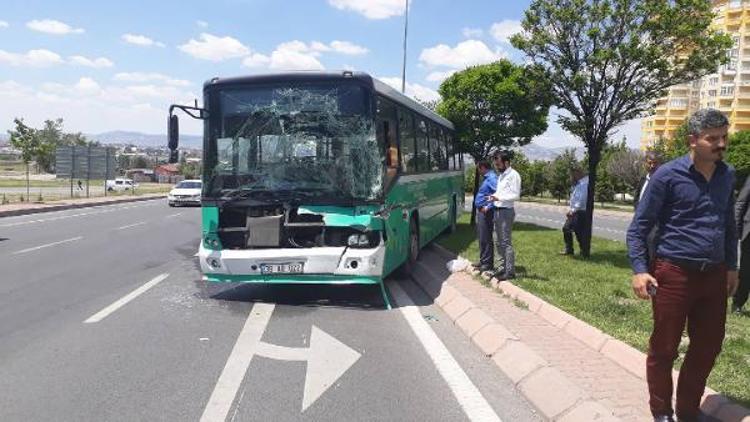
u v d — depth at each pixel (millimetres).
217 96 8797
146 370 5660
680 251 3932
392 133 9547
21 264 12070
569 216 12555
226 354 6191
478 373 5676
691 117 3930
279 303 8711
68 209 31312
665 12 10508
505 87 18750
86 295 9078
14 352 6168
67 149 41594
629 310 7438
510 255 9445
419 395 5109
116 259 12961
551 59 11492
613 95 11352
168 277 10750
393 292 9633
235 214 8734
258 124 8656
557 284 9078
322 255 8328
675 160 4020
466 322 7309
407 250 10625
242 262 8484
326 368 5797
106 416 4590
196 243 16125
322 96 8609
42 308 8164
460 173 19641
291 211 8523
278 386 5297
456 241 15203
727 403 4410
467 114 19359
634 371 5266
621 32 10953
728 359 5648
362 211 8430
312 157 8547
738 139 44125
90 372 5582
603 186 53375
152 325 7328
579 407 4523
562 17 10977
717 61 10789
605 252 13477
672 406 4309
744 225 7758
